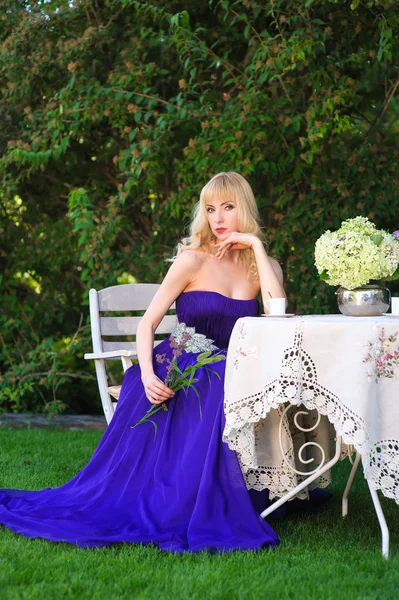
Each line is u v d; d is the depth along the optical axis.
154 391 2.93
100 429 5.82
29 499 3.12
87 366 6.61
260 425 2.80
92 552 2.53
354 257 2.83
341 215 5.45
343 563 2.44
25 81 5.59
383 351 2.46
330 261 2.85
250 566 2.37
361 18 5.13
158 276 5.90
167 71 5.32
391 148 5.49
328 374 2.49
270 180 5.62
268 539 2.60
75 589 2.18
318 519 3.11
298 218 5.53
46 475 3.90
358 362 2.45
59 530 2.70
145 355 3.07
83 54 5.41
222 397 2.88
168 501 2.77
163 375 3.05
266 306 3.13
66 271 6.52
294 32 4.74
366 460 2.41
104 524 2.78
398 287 6.45
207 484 2.69
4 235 6.38
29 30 5.52
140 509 2.79
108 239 5.45
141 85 5.33
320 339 2.49
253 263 3.34
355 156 5.38
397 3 5.00
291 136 5.25
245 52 5.55
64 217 6.47
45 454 4.56
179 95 5.12
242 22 5.40
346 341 2.47
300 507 3.29
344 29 5.23
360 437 2.41
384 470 2.44
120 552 2.52
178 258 3.25
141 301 4.12
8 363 6.35
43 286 6.49
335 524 3.03
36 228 6.34
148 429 2.97
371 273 2.84
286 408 2.76
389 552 2.57
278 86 5.30
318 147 4.85
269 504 3.00
